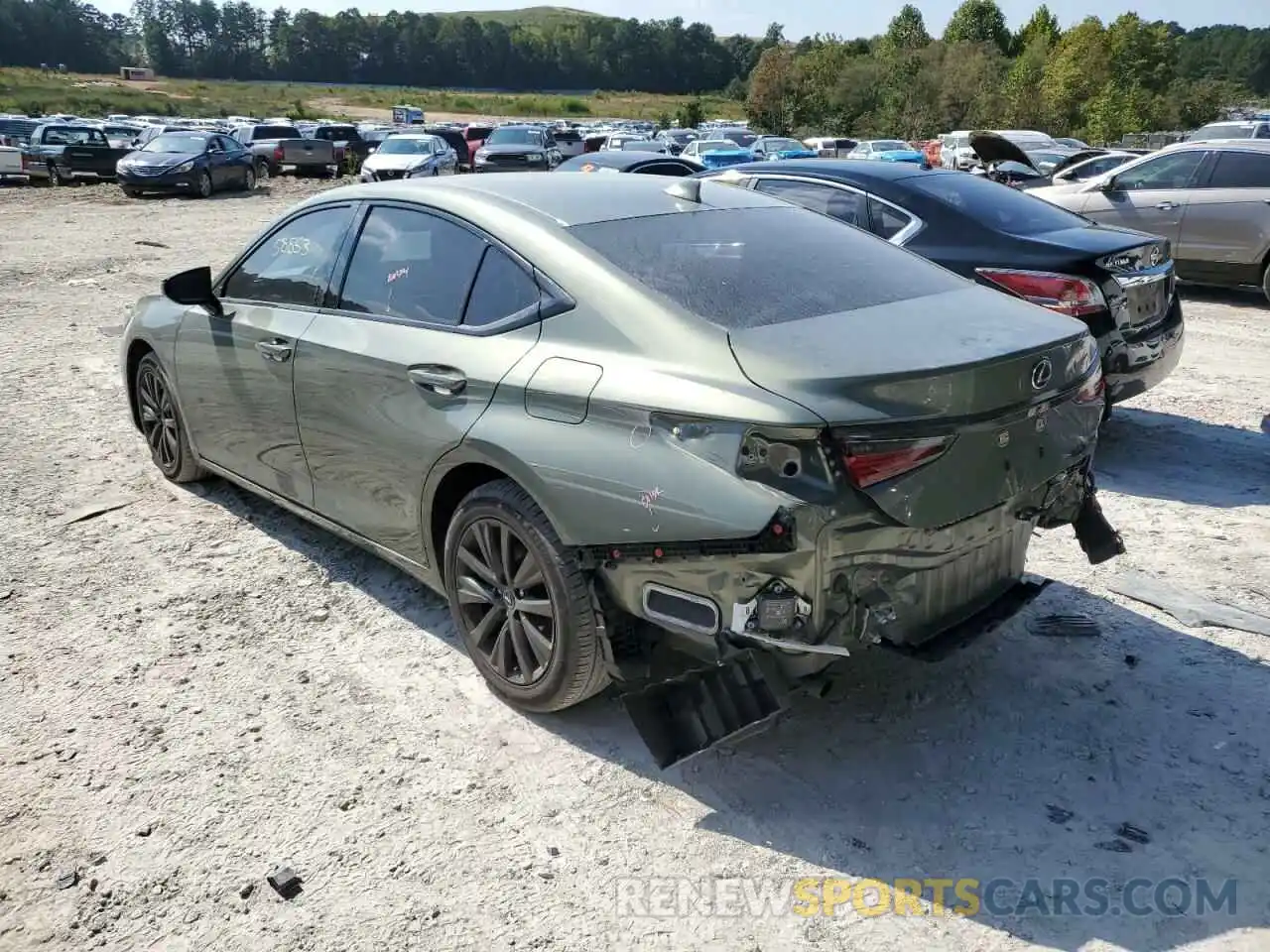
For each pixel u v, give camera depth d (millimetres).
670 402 2873
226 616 4238
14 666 3840
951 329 3189
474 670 3830
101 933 2635
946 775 3225
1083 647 3955
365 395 3830
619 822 3037
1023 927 2635
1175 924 2631
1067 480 3395
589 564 3096
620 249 3412
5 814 3057
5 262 13531
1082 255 5684
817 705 3600
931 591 3041
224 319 4645
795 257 3668
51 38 178500
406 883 2803
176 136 26172
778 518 2670
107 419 6875
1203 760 3277
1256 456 6258
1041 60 69438
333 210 4324
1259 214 11180
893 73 74688
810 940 2607
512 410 3273
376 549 4105
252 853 2908
